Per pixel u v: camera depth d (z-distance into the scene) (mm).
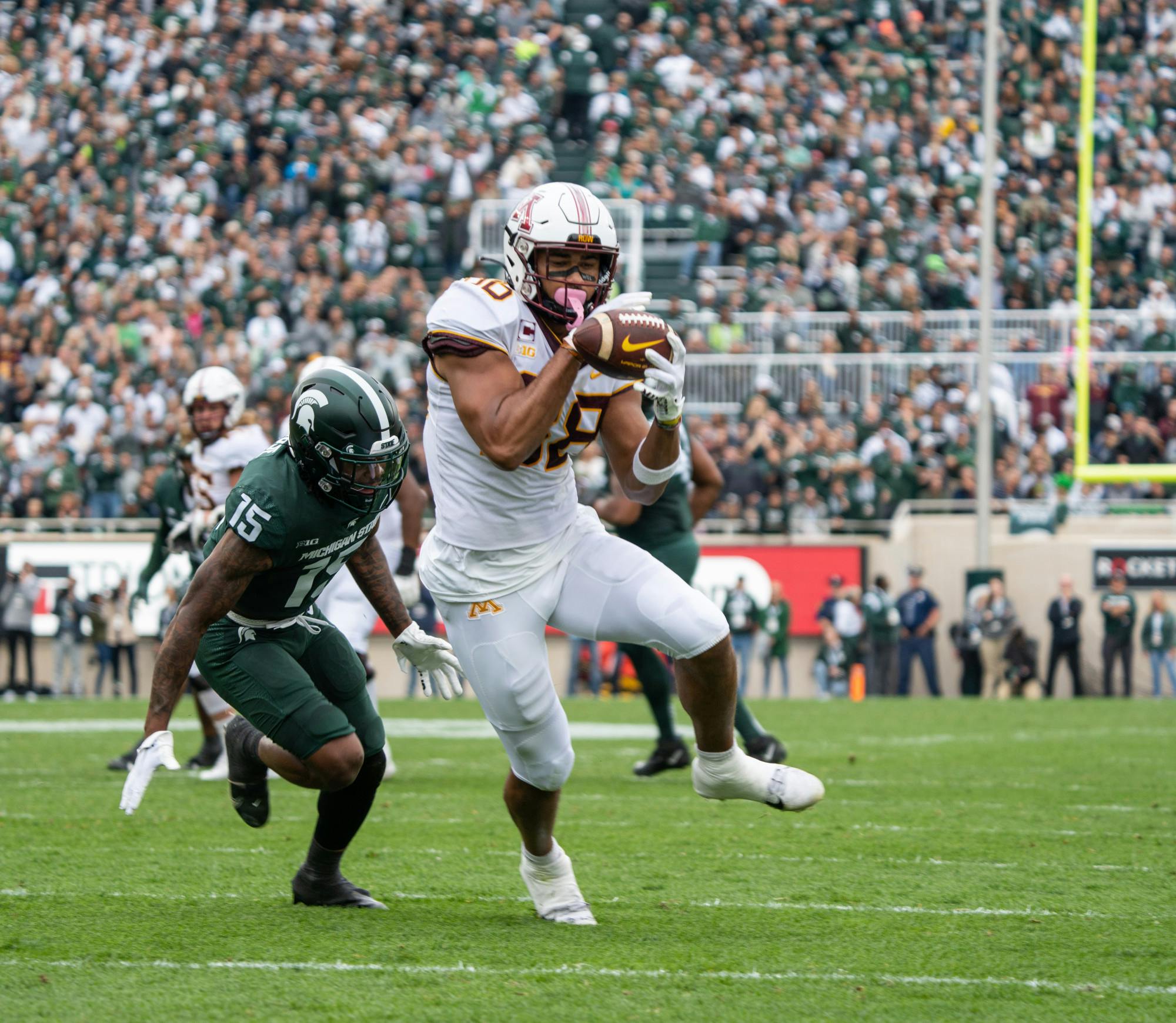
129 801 13523
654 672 28656
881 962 13102
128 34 79250
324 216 72562
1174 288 61438
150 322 67188
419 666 15312
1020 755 33406
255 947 13734
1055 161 74625
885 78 75938
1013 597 60125
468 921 15016
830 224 71438
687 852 19656
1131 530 60594
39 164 76625
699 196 72250
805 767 30859
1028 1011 11445
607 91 77938
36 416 64562
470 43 80688
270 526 14281
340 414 14172
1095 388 59438
